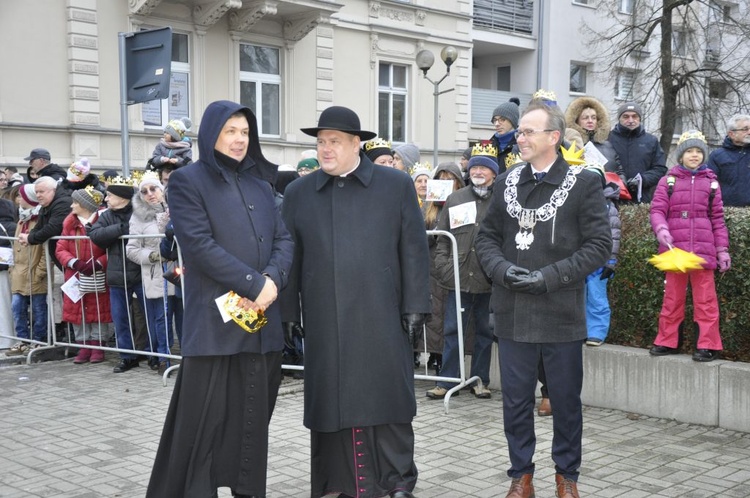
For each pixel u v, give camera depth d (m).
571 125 7.06
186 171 3.62
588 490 4.15
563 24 26.91
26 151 14.88
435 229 6.31
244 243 3.62
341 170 3.89
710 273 5.30
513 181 4.00
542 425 5.39
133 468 4.62
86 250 7.56
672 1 20.09
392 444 3.91
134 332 7.69
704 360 5.32
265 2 16.95
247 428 3.67
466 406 5.95
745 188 6.50
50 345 7.94
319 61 19.25
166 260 6.92
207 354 3.54
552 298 3.83
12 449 5.00
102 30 15.62
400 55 21.05
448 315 6.11
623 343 5.97
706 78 21.34
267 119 18.75
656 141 7.17
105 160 15.80
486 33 25.22
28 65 14.80
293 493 4.22
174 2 16.58
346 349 3.81
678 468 4.48
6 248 8.32
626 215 5.98
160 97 8.12
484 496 4.12
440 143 22.31
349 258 3.83
